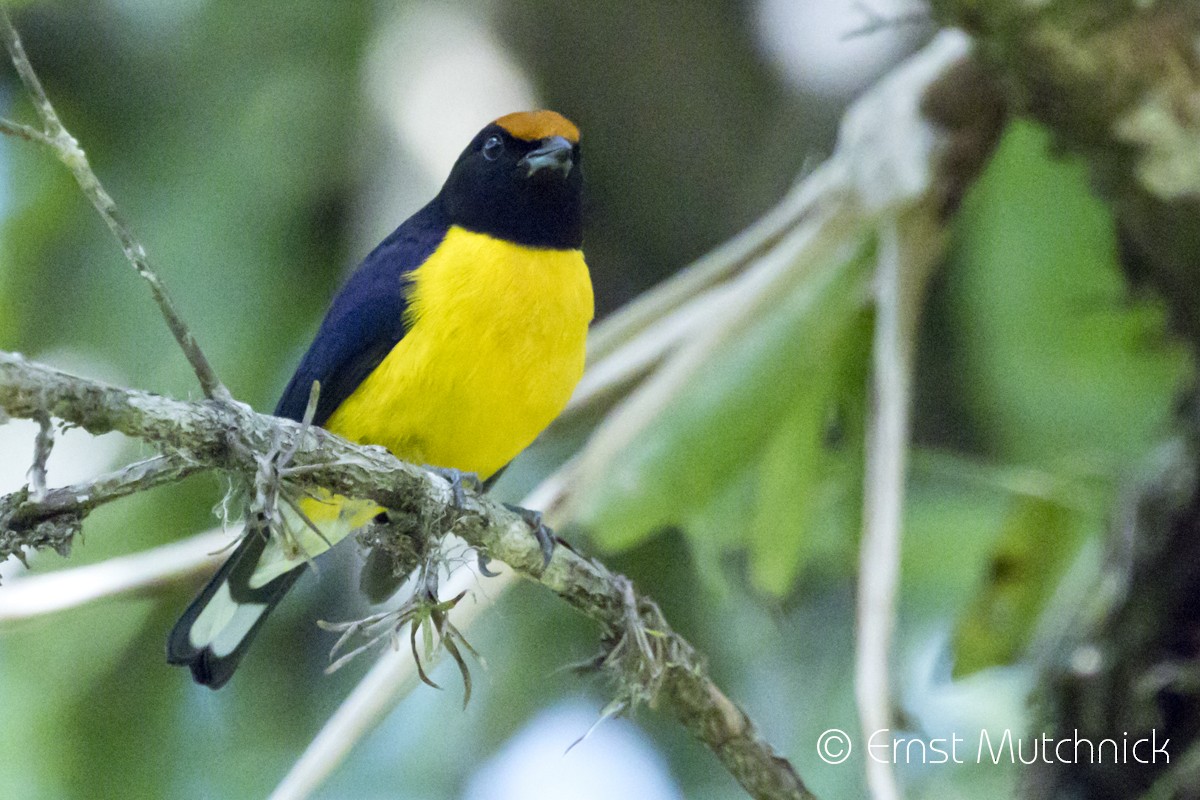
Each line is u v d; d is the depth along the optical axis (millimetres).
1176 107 8289
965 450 12336
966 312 11828
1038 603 10664
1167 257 8844
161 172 11156
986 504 11297
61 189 11188
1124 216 8930
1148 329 10805
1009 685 11273
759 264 10164
